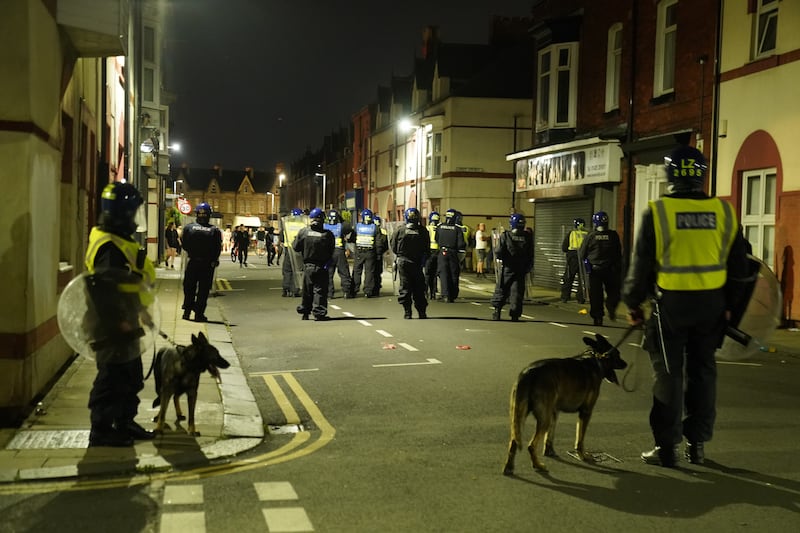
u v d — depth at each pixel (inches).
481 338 488.1
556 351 439.5
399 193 1776.6
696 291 222.2
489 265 1280.8
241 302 722.8
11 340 262.5
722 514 188.7
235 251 1552.7
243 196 5029.5
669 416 226.4
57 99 312.7
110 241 224.5
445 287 738.2
